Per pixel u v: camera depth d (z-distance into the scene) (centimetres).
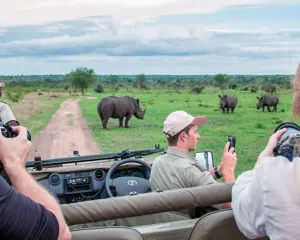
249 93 7938
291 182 147
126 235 195
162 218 271
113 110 2484
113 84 10762
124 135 2039
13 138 159
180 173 314
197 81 11844
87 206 206
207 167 347
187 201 218
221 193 223
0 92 378
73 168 395
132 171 395
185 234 224
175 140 325
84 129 2394
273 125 2414
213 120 2792
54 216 138
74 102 5484
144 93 8506
